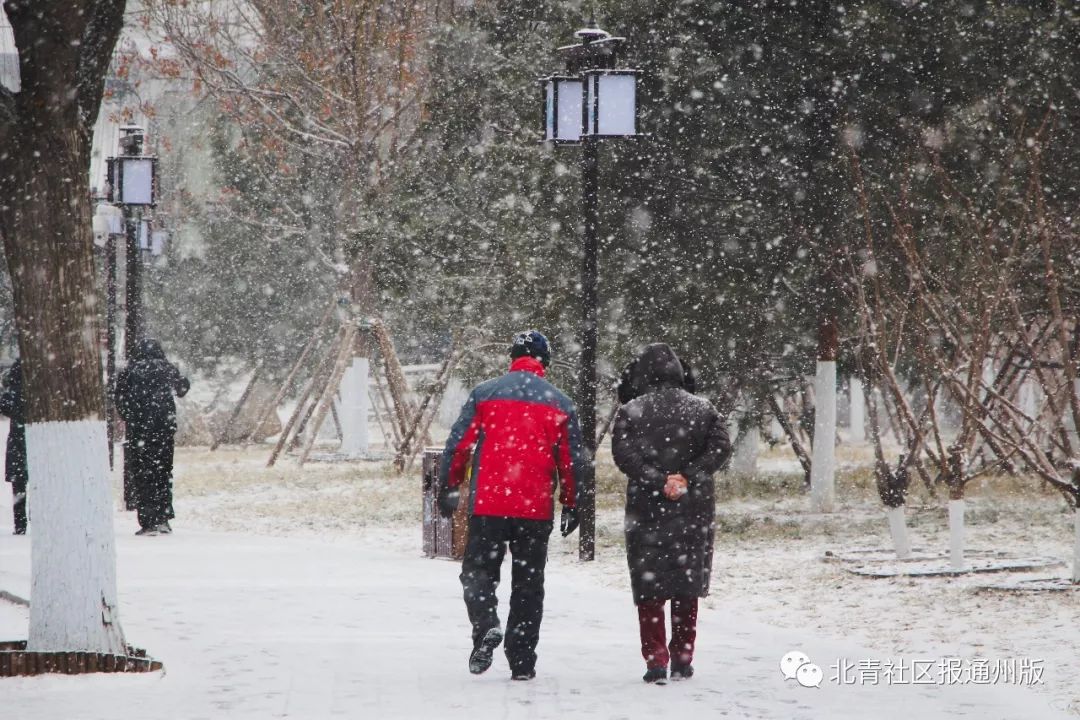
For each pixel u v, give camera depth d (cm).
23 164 2644
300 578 4131
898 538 4484
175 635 3056
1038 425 4775
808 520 5903
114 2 2706
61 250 2666
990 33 5306
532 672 2530
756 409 6669
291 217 12888
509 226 6556
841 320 6228
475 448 2588
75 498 2675
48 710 2253
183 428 12781
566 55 4916
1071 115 5241
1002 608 3475
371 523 6184
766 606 3603
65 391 2672
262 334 13212
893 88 5534
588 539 4678
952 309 5053
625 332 6181
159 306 13062
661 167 6034
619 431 2527
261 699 2348
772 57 5781
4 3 2645
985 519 5681
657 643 2488
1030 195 4406
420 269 7638
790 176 5819
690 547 2488
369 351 11069
